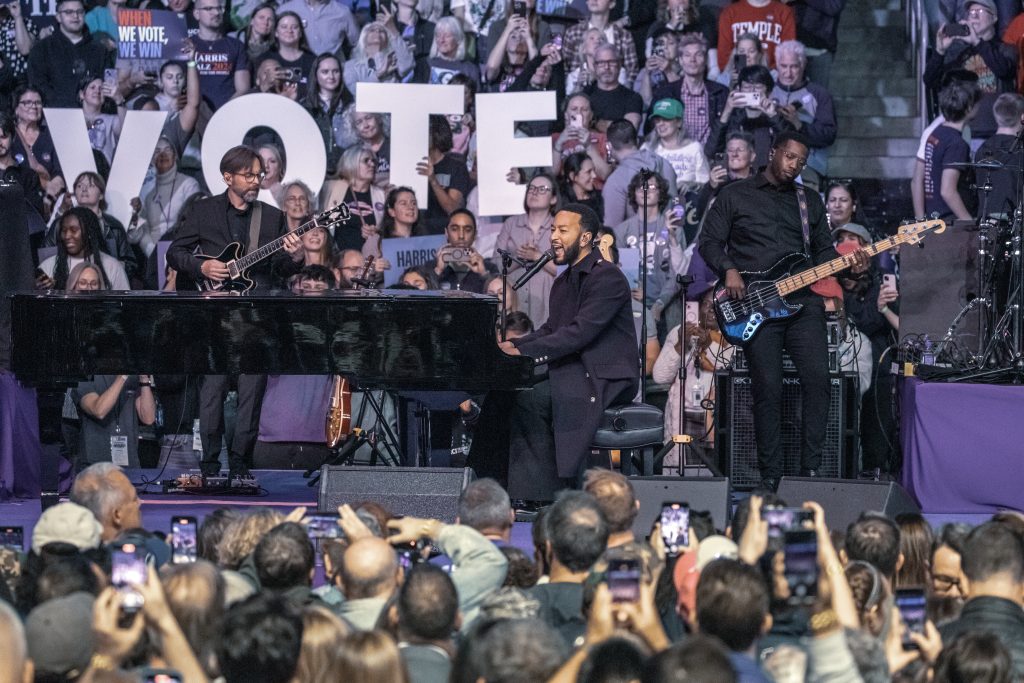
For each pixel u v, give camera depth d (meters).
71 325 27.06
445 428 32.12
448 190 42.69
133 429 36.78
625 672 10.63
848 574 14.82
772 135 42.31
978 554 15.01
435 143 42.66
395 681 11.17
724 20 42.72
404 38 43.41
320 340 27.09
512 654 11.45
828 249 31.42
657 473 29.88
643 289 34.59
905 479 31.03
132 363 27.09
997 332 34.12
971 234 34.97
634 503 18.50
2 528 17.55
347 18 43.38
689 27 42.72
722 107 42.62
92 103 43.28
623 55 42.84
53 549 15.98
